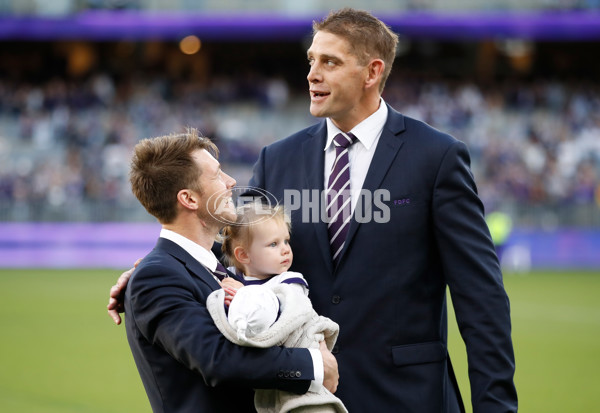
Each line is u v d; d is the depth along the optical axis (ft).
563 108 299.58
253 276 35.91
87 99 295.28
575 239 229.45
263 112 303.89
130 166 33.40
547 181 257.14
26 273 207.62
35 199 243.81
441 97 303.07
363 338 36.91
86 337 118.52
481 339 35.22
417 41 331.77
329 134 39.29
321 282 37.55
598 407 77.36
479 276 35.81
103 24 307.17
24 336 119.34
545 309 146.82
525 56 332.80
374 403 36.55
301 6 305.53
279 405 30.63
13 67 327.26
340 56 36.83
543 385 87.45
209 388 30.99
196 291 31.55
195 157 32.71
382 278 37.01
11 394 83.56
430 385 36.83
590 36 303.48
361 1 305.12
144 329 30.83
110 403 79.61
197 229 33.12
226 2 306.55
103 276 199.41
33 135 278.05
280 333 29.94
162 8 307.58
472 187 37.17
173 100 304.71
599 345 112.47
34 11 306.76
